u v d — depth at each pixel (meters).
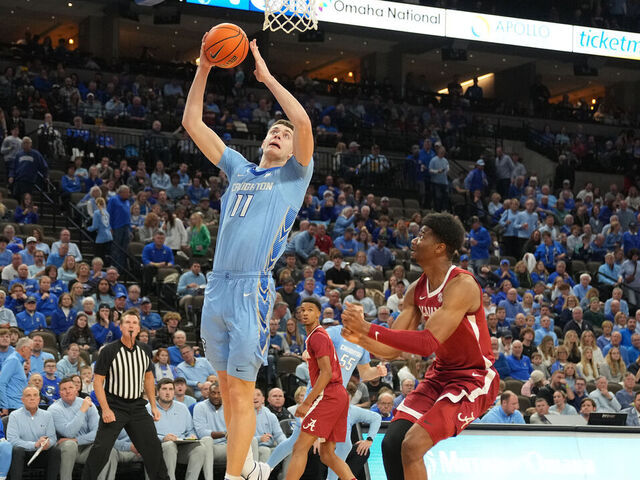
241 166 4.38
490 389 4.37
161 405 9.21
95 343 11.18
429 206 21.38
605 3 26.62
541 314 14.04
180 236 15.09
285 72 34.78
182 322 13.20
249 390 4.15
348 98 27.58
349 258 15.77
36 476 9.09
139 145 20.83
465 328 4.28
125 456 8.93
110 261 14.67
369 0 21.97
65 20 28.69
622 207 20.89
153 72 25.92
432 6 23.08
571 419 9.62
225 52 4.26
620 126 30.20
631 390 11.95
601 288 17.27
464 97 29.52
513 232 18.86
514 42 23.97
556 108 30.27
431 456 6.85
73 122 21.45
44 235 14.86
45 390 9.59
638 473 7.07
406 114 27.48
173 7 21.56
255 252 4.13
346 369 7.66
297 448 6.80
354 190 21.61
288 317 12.24
